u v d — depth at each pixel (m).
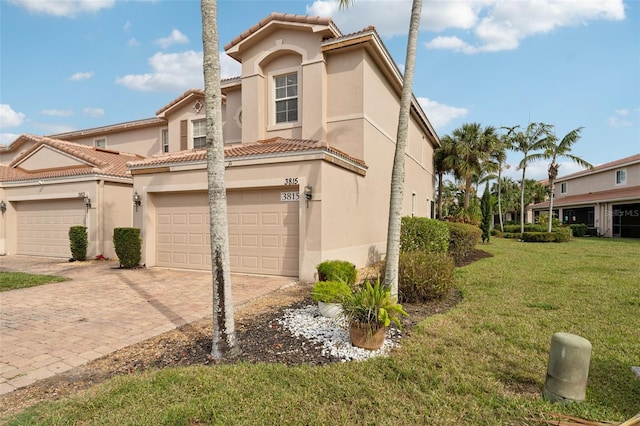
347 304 4.87
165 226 12.01
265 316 6.30
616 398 3.41
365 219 12.58
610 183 32.59
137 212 12.15
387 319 4.43
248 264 10.52
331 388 3.61
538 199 50.44
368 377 3.86
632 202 28.94
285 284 9.09
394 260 6.37
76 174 14.85
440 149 31.64
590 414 3.13
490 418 3.09
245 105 13.34
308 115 12.31
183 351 4.77
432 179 27.53
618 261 13.23
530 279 9.48
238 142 14.86
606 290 8.12
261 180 10.09
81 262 13.87
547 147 26.64
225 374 3.91
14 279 9.79
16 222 16.83
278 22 12.34
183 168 11.30
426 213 24.31
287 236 10.08
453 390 3.59
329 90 12.45
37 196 15.85
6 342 5.14
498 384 3.71
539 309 6.56
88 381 3.96
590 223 34.19
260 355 4.54
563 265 12.16
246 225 10.57
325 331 5.37
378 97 13.63
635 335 5.18
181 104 16.75
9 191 16.70
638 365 4.18
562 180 40.06
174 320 6.18
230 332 4.55
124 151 21.20
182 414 3.12
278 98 13.27
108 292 8.42
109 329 5.70
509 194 51.16
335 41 11.86
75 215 15.18
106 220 14.87
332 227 10.01
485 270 11.00
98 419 3.08
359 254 12.00
